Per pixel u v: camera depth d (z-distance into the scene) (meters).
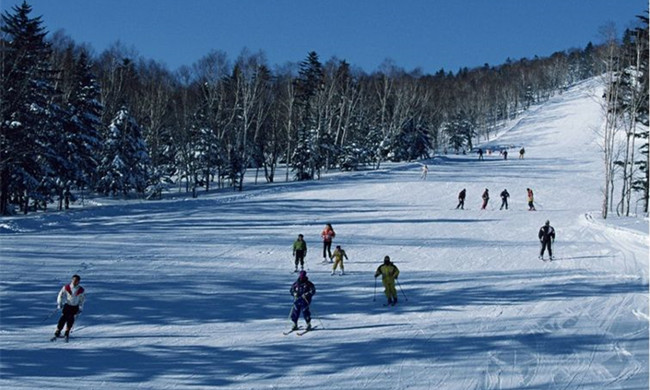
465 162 86.62
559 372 12.03
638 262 23.88
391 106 96.50
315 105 74.88
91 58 68.25
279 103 75.75
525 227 34.53
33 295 17.48
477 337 14.45
